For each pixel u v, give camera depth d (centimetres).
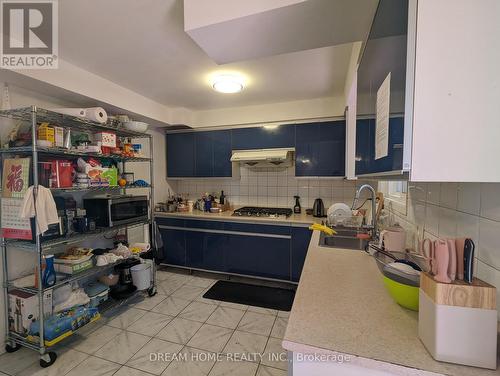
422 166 56
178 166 345
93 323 208
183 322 210
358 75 120
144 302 243
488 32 53
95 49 168
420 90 55
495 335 57
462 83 54
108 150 220
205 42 119
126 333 195
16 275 186
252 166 343
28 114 169
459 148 55
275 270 279
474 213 79
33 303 174
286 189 333
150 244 274
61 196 210
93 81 208
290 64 193
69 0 121
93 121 198
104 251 230
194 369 159
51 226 174
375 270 117
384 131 72
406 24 56
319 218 281
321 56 180
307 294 94
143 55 177
